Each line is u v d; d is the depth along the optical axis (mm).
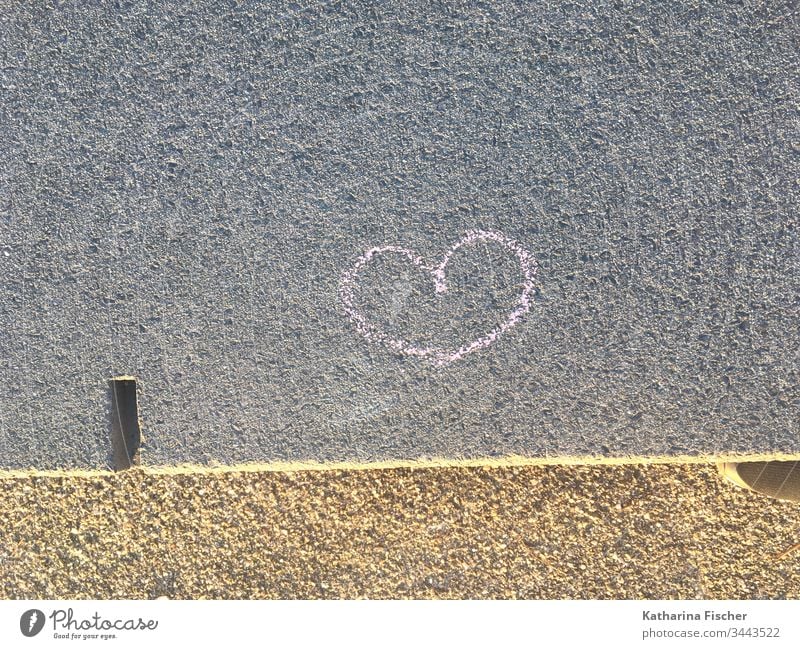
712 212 2139
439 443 2211
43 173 2227
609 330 2166
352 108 2166
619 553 2469
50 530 2561
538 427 2191
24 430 2268
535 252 2166
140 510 2545
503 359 2186
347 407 2217
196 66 2178
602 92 2129
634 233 2148
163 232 2217
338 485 2496
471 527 2479
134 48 2188
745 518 2438
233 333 2221
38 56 2209
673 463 2279
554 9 2115
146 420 2242
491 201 2164
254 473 2514
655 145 2135
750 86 2115
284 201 2193
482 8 2123
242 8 2158
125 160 2211
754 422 2158
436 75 2146
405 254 2186
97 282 2234
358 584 2520
